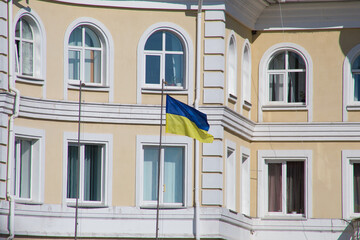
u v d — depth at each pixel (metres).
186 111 129.88
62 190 129.25
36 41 128.88
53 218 128.38
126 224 131.12
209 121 133.38
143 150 133.00
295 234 143.12
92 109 131.00
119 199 131.50
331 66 144.00
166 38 134.25
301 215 144.25
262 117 144.62
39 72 128.62
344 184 142.88
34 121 127.81
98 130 131.25
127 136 132.25
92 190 131.62
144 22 133.62
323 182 143.50
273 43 144.88
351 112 143.25
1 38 123.94
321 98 143.88
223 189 134.25
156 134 132.62
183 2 134.00
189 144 133.12
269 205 145.25
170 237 131.38
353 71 143.88
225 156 135.12
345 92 143.50
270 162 145.25
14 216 124.44
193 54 133.88
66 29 130.62
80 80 129.12
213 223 132.12
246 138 142.75
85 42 132.38
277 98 145.62
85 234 129.62
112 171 131.62
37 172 128.00
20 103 126.12
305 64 144.62
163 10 134.00
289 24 144.75
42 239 127.25
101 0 132.50
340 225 142.50
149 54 133.75
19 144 127.12
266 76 145.12
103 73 132.62
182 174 133.38
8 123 124.62
